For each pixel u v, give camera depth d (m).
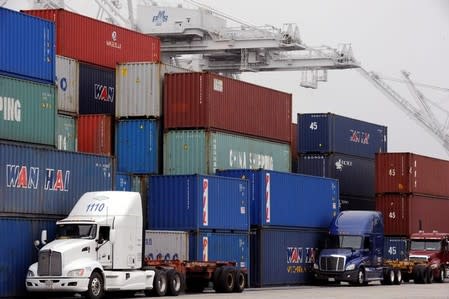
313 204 67.38
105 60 66.62
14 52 46.81
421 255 72.25
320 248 67.75
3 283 42.94
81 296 46.91
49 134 48.88
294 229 64.50
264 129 66.00
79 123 61.91
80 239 44.16
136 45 69.88
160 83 61.25
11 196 43.50
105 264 44.62
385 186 77.12
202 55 110.06
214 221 55.25
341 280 64.56
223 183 56.41
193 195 53.97
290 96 69.38
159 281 48.06
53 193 46.09
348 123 78.12
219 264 53.50
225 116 61.66
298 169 76.75
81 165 47.91
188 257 53.09
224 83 61.75
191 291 53.81
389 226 76.56
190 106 60.38
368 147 81.06
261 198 60.69
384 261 68.50
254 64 105.38
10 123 46.12
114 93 67.12
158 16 103.00
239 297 47.31
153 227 54.94
